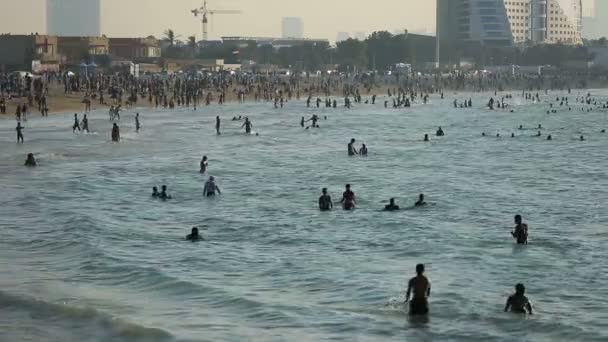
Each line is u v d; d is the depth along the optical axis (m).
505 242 55.53
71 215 63.25
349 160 105.50
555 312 39.28
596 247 53.88
